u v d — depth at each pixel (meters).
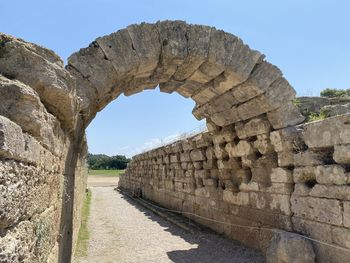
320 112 8.95
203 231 12.66
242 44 8.08
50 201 4.42
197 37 7.67
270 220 8.98
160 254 10.07
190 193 15.38
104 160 89.62
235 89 8.85
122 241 11.99
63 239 5.99
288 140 8.20
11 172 2.61
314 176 7.54
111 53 6.94
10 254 2.36
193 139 13.59
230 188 11.22
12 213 2.57
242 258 9.09
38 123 3.46
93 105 7.28
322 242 7.08
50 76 4.12
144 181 26.52
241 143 10.12
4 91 3.26
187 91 9.84
